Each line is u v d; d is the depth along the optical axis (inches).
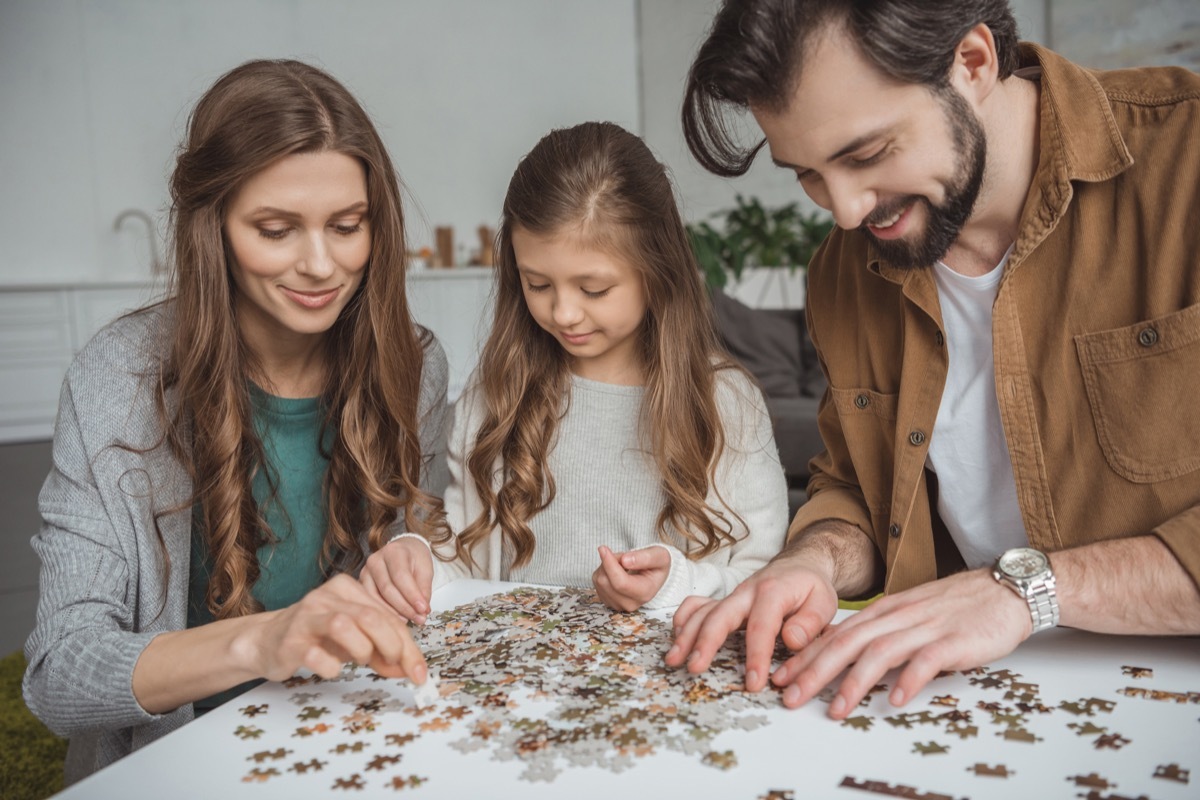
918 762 28.7
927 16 36.0
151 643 39.2
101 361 49.3
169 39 279.1
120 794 28.4
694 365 58.8
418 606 42.5
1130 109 43.9
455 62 329.4
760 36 36.6
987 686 33.7
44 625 42.8
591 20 349.7
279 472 55.5
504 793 27.6
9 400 245.6
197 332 48.8
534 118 345.4
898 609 35.9
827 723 31.5
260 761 30.1
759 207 238.4
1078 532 46.8
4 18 257.4
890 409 54.3
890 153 38.2
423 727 32.0
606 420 61.0
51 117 264.7
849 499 56.1
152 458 48.8
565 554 60.6
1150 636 37.8
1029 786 27.1
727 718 31.9
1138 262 43.7
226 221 47.1
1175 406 42.7
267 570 55.9
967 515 52.2
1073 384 45.5
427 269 281.6
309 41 303.4
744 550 60.0
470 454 61.2
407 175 324.8
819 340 57.5
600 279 53.0
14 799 76.4
